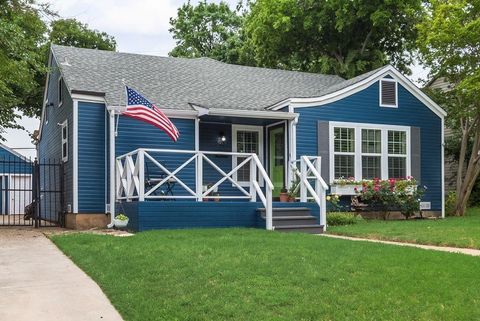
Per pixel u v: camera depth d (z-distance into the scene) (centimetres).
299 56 2728
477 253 788
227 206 1186
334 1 2366
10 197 2542
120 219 1161
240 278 593
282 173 1509
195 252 748
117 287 594
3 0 1314
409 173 1605
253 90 1683
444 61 1631
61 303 555
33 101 2788
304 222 1198
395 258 693
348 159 1524
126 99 1246
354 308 482
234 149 1525
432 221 1366
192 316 475
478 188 2169
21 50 1476
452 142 2162
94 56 1653
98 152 1336
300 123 1469
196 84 1627
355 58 2592
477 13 1565
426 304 487
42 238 1061
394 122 1595
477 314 457
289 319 457
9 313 521
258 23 2638
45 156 1992
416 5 2325
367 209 1546
